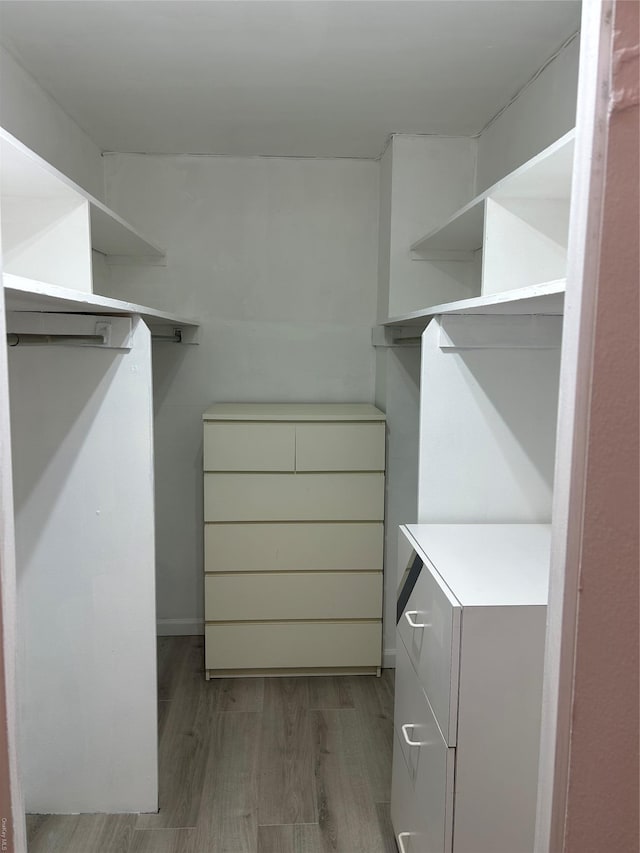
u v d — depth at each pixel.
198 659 3.07
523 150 2.28
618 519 0.61
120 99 2.39
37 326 1.87
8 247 1.66
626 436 0.60
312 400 3.20
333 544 2.82
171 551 3.23
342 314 3.16
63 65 2.09
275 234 3.11
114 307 1.60
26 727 2.00
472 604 1.29
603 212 0.58
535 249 1.62
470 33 1.87
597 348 0.60
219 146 2.94
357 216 3.12
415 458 2.97
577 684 0.62
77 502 1.94
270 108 2.48
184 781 2.21
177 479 3.20
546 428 1.89
